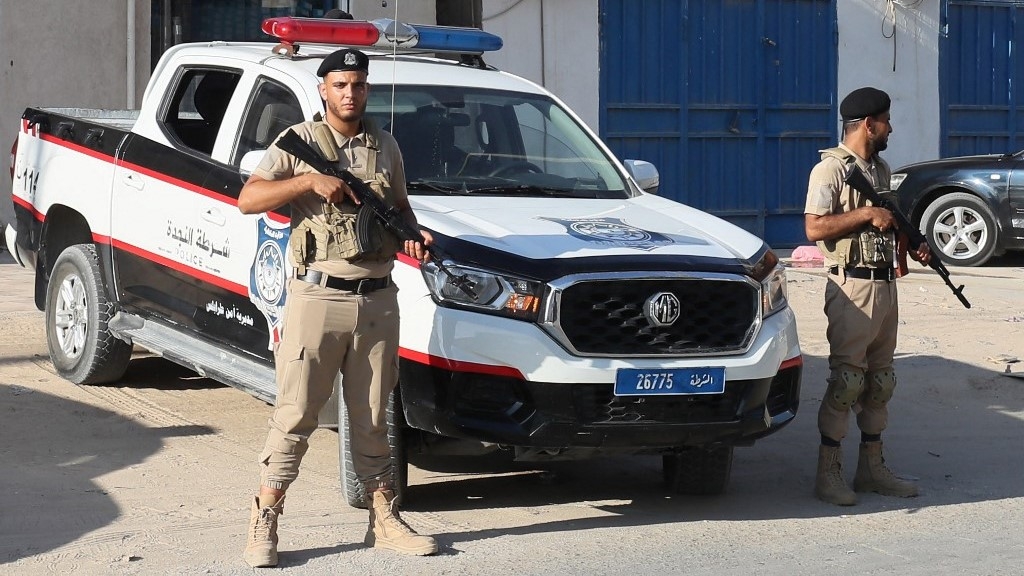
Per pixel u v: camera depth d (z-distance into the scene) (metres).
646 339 5.40
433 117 6.60
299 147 4.86
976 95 17.45
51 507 5.70
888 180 6.32
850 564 5.24
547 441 5.30
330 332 4.95
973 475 6.84
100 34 13.29
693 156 15.84
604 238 5.62
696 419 5.47
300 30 6.64
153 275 7.17
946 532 5.76
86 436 6.90
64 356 8.02
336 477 6.34
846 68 16.53
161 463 6.46
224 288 6.52
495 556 5.20
